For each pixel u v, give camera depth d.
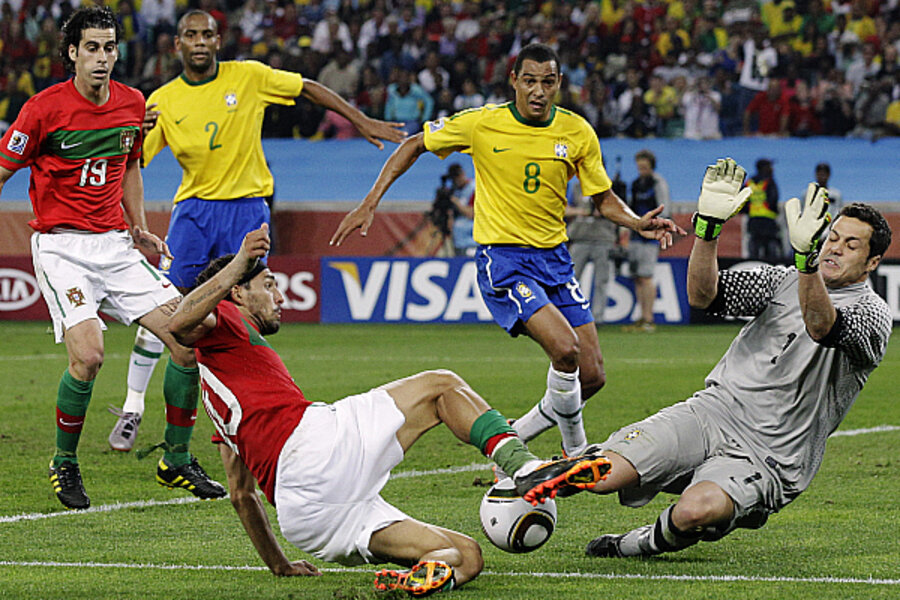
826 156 80.88
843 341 16.05
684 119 81.94
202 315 15.12
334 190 81.12
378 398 15.54
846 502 22.09
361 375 42.62
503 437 15.14
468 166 83.81
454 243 68.56
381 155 84.00
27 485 23.95
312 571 16.78
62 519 20.83
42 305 66.19
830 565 16.92
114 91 22.02
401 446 15.47
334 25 86.50
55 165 21.53
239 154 27.75
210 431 31.42
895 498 22.47
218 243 27.94
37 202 21.84
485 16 85.44
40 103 21.16
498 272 24.44
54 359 49.47
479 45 84.31
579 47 84.06
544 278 24.59
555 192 24.52
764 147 81.38
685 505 16.20
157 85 82.81
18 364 47.62
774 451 16.91
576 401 23.27
